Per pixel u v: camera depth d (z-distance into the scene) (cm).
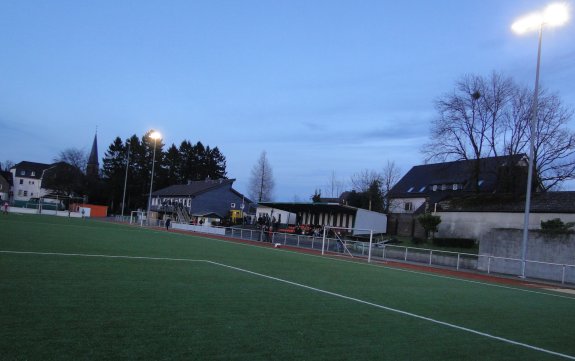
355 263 2464
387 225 4834
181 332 637
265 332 679
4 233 2158
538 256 2439
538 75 2430
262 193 8050
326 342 654
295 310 876
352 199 6875
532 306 1281
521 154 4322
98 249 1794
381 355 614
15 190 11756
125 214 9975
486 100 4472
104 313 709
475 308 1130
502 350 707
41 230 2658
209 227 5128
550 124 4181
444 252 2931
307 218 5203
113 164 10256
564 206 3089
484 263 2678
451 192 5653
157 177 10531
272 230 4153
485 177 5303
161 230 4766
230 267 1569
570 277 2281
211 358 536
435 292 1401
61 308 718
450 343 721
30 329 590
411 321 872
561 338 845
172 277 1180
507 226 3384
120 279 1062
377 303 1058
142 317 704
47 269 1120
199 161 11338
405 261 2945
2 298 754
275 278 1366
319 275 1582
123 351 533
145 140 10519
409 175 6619
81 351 521
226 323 714
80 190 9612
